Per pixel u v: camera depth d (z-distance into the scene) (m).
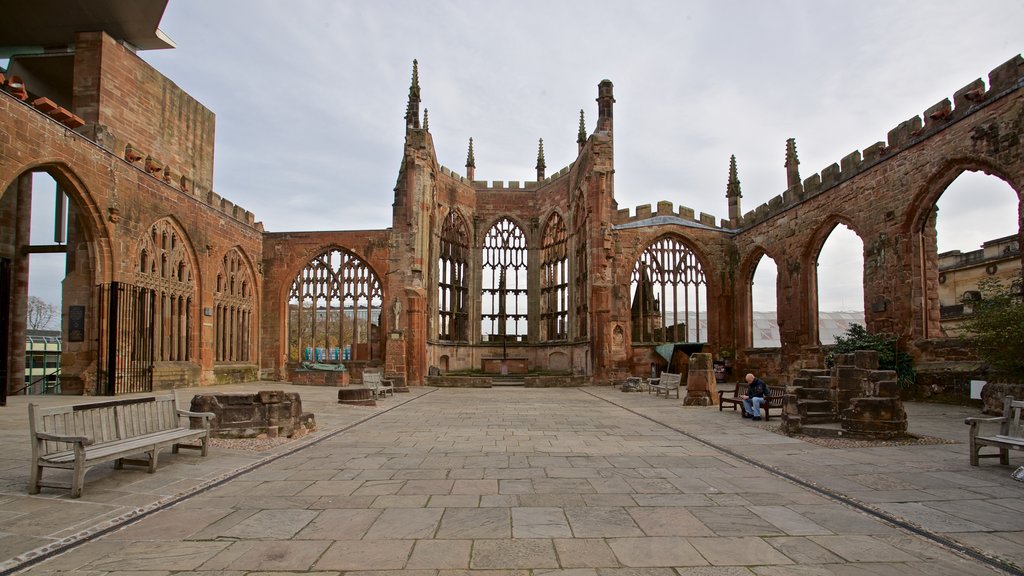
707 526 6.39
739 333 39.06
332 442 12.38
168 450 10.90
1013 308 17.02
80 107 26.08
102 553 5.53
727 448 11.53
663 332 39.50
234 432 12.39
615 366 37.00
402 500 7.48
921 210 23.44
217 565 5.23
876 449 11.30
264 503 7.33
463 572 5.07
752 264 38.78
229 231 34.72
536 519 6.64
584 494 7.80
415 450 11.34
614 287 37.81
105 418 8.80
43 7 28.05
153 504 7.22
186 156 34.31
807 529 6.29
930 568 5.19
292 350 43.25
